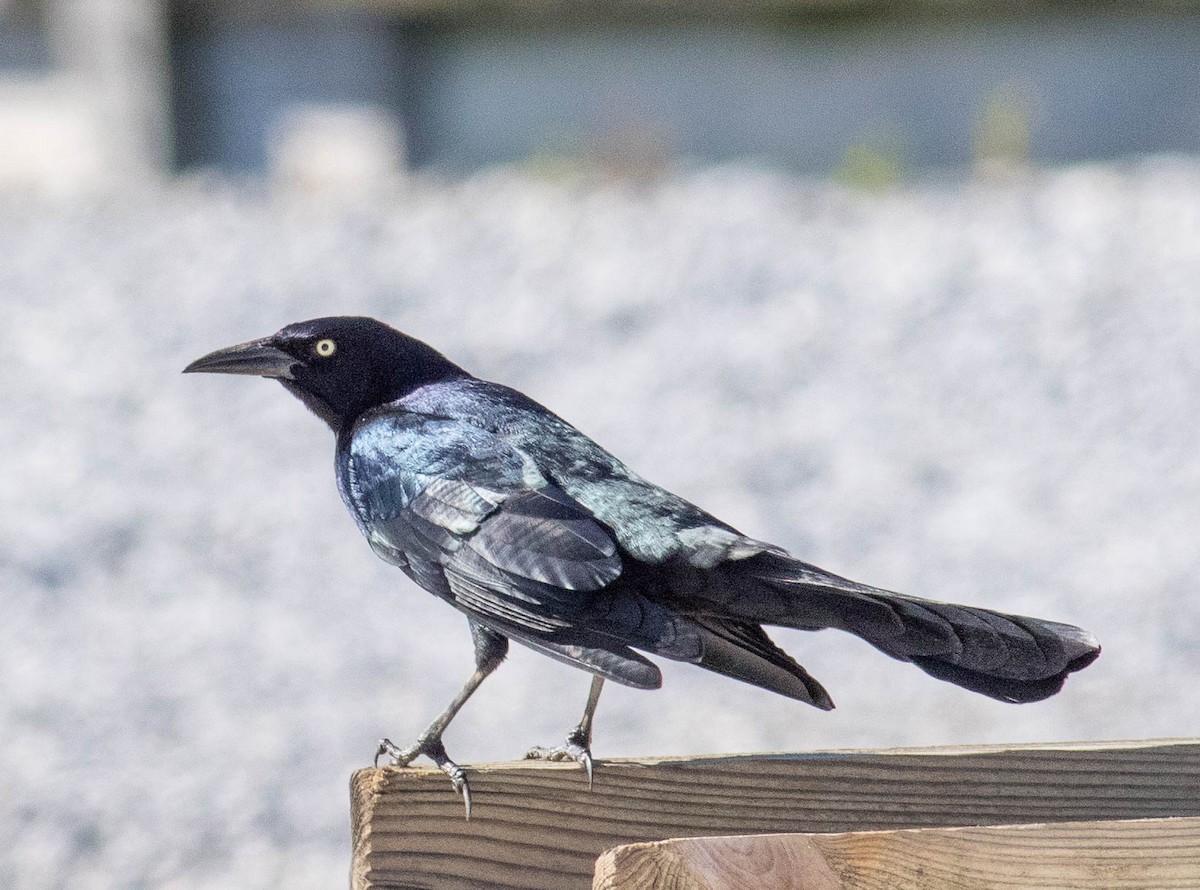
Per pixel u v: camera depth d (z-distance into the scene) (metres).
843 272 18.62
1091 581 12.43
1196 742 4.73
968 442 15.11
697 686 11.37
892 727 10.34
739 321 17.72
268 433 16.11
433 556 5.27
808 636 12.20
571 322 18.00
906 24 25.06
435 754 5.07
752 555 4.78
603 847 4.41
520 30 25.88
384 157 26.17
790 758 4.54
